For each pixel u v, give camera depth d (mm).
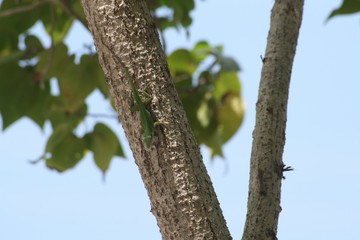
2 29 10234
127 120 4773
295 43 5480
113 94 4828
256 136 5148
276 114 5176
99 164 9883
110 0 4824
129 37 4793
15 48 10328
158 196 4711
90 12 4871
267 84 5270
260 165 5059
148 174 4727
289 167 5090
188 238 4648
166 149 4699
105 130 9898
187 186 4676
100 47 4852
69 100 9688
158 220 4742
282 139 5152
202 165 4758
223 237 4660
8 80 10023
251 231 4922
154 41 4836
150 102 4738
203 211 4664
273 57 5367
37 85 10078
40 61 9805
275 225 4980
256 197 4996
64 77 9695
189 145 4734
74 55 9664
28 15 10188
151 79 4762
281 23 5473
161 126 4719
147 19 4859
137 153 4766
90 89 9711
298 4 5547
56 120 10281
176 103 4785
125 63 4770
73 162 9977
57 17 10305
